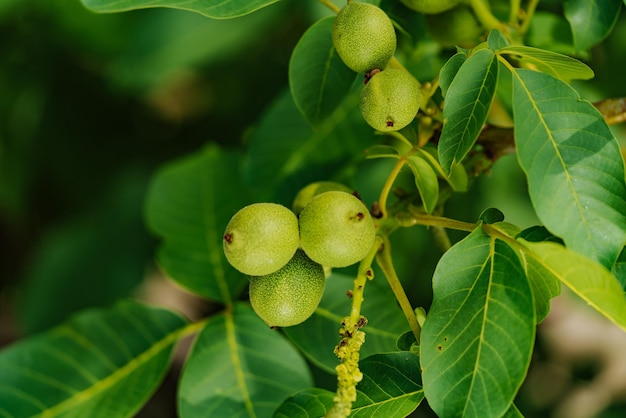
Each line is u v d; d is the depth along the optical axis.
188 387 0.67
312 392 0.59
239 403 0.67
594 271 0.51
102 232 1.11
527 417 0.99
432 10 0.66
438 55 0.71
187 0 0.58
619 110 0.65
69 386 0.69
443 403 0.53
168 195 0.77
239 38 0.96
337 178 0.76
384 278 0.66
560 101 0.55
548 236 0.55
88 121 1.13
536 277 0.56
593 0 0.65
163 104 1.16
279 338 0.68
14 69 1.08
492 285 0.54
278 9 0.96
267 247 0.56
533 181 0.53
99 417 0.68
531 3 0.67
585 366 1.05
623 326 0.51
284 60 1.05
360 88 0.67
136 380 0.69
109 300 1.09
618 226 0.54
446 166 0.57
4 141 1.11
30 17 1.02
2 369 0.69
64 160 1.13
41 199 1.16
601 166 0.54
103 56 1.02
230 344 0.68
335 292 0.66
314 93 0.65
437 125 0.62
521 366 0.52
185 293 1.37
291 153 0.76
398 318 0.64
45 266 1.11
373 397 0.57
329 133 0.76
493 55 0.56
